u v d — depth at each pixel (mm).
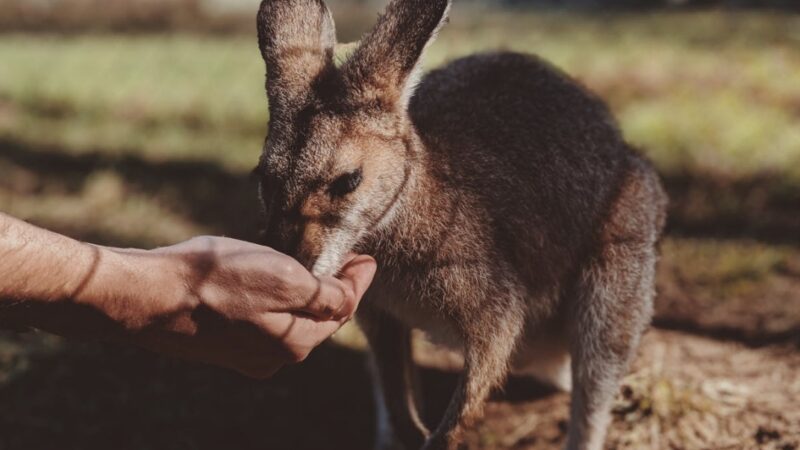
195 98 2627
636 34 3736
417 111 930
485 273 875
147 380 1060
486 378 885
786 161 1760
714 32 3656
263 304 654
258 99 2609
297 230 785
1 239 596
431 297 875
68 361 1078
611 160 991
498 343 886
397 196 838
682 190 1669
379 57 822
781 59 2834
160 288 639
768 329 1174
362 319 927
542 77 1002
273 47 839
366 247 859
